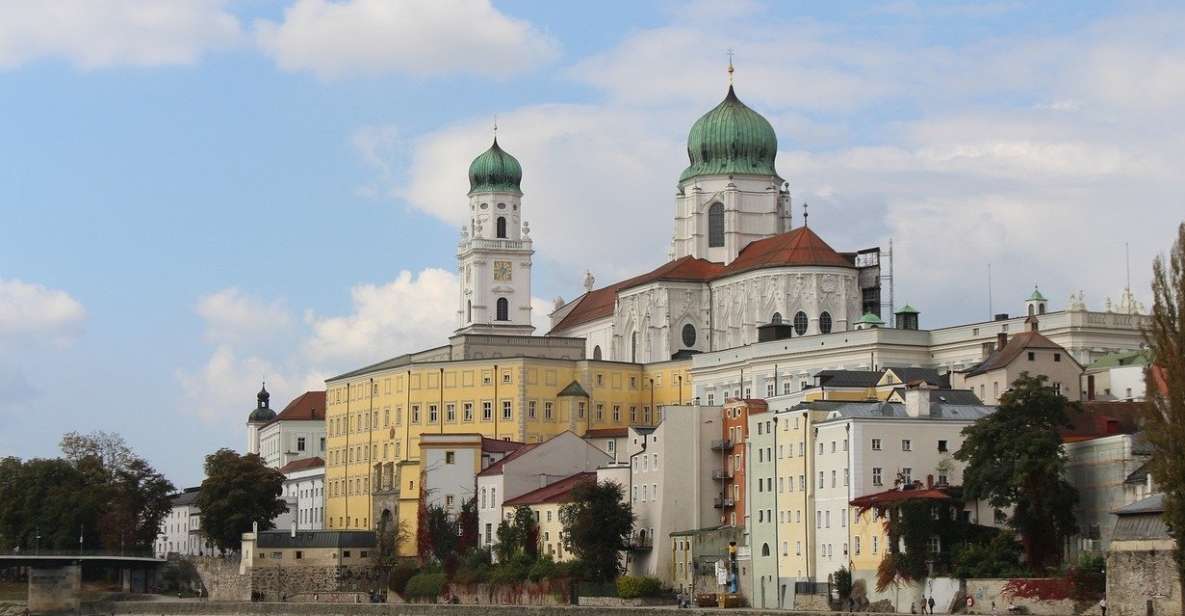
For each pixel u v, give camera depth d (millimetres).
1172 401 176750
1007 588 198125
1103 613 185375
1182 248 181625
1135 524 184750
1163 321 180875
